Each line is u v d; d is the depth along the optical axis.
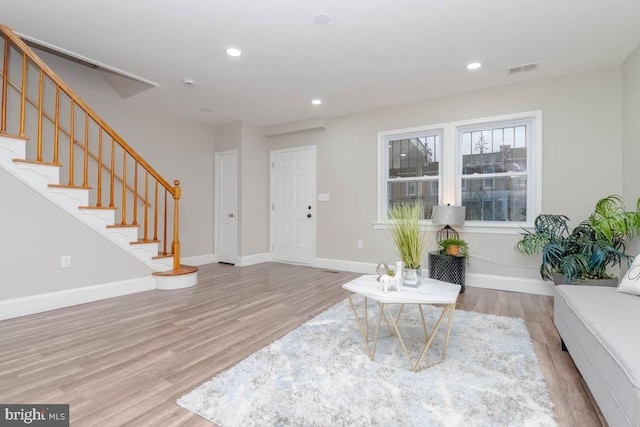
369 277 2.33
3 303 2.56
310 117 4.86
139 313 2.76
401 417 1.38
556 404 1.48
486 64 3.12
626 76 2.98
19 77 3.52
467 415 1.39
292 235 5.28
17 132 3.50
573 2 2.18
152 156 4.59
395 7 2.25
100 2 2.23
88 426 1.31
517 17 2.36
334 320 2.59
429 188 4.17
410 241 2.10
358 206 4.61
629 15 2.31
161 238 4.73
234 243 5.20
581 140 3.24
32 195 2.72
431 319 2.63
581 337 1.57
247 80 3.53
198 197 5.23
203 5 2.25
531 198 3.54
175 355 1.96
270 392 1.56
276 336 2.27
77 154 3.93
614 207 2.98
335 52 2.90
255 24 2.48
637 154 2.74
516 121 3.62
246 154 5.17
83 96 3.95
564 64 3.10
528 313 2.79
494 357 1.94
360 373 1.75
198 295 3.35
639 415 1.01
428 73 3.32
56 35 2.67
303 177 5.16
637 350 1.19
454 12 2.30
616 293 1.91
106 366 1.82
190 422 1.35
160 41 2.74
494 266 3.67
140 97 4.10
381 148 4.43
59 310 2.83
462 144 3.94
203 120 5.11
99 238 3.17
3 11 2.35
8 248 2.59
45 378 1.68
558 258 2.88
